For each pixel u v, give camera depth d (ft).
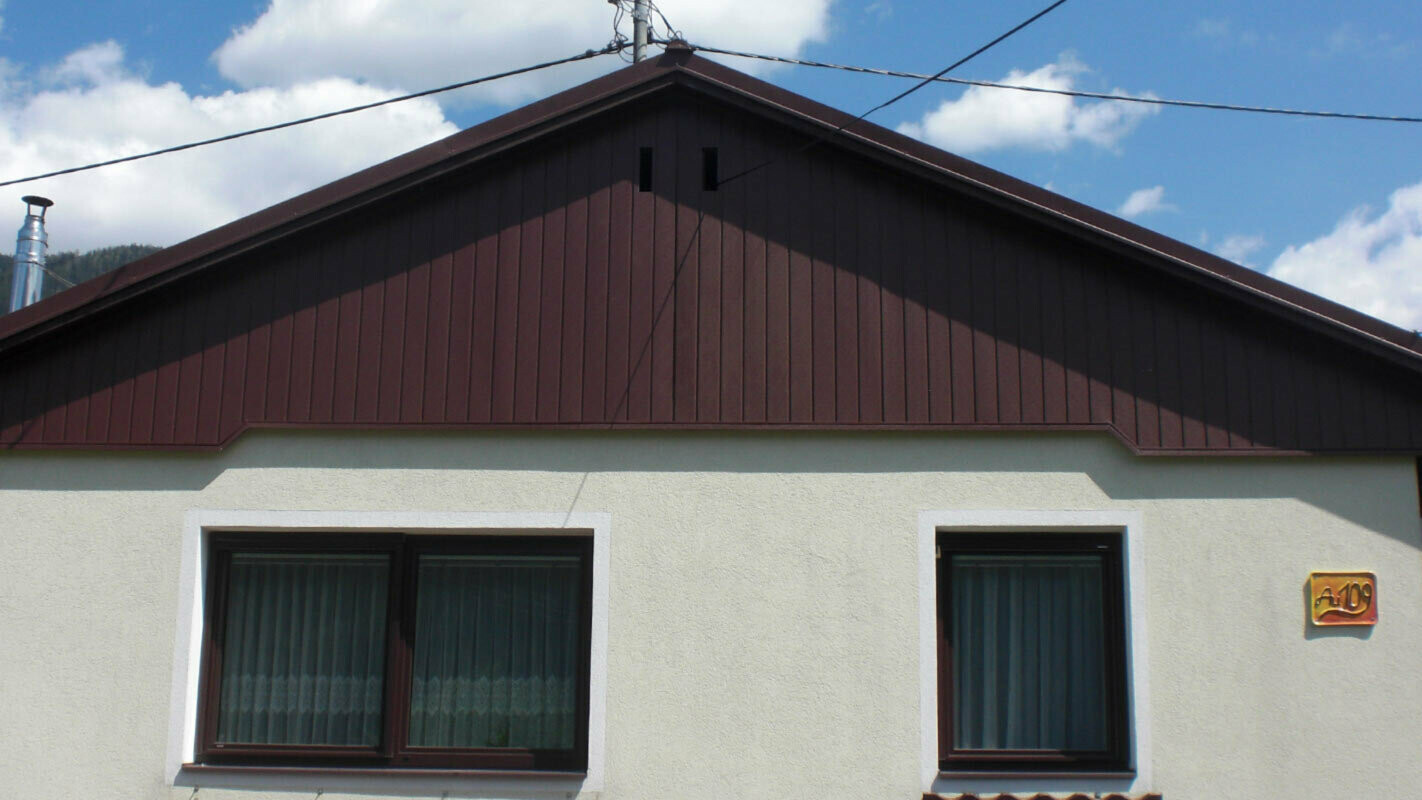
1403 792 20.04
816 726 20.52
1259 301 20.81
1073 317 21.52
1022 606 21.83
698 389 21.45
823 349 21.54
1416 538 20.71
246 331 22.04
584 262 22.09
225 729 21.90
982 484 21.16
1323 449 20.88
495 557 22.24
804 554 21.06
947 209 22.04
